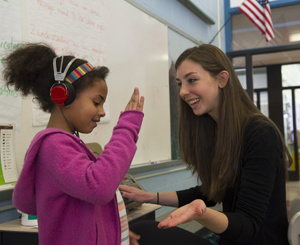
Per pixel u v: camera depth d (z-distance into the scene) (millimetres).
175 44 2729
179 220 606
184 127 1146
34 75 657
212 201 1104
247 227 761
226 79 955
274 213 859
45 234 601
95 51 1685
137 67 2094
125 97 1948
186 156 1154
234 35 4371
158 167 2217
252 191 811
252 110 995
